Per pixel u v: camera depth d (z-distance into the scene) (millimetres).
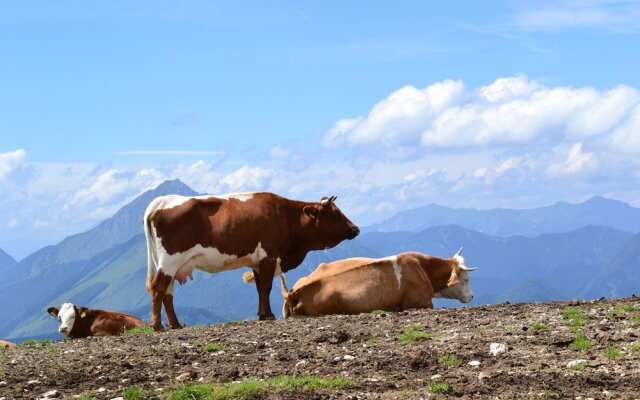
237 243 25516
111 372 15578
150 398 13219
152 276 25422
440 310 21750
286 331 19516
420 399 12203
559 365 14062
